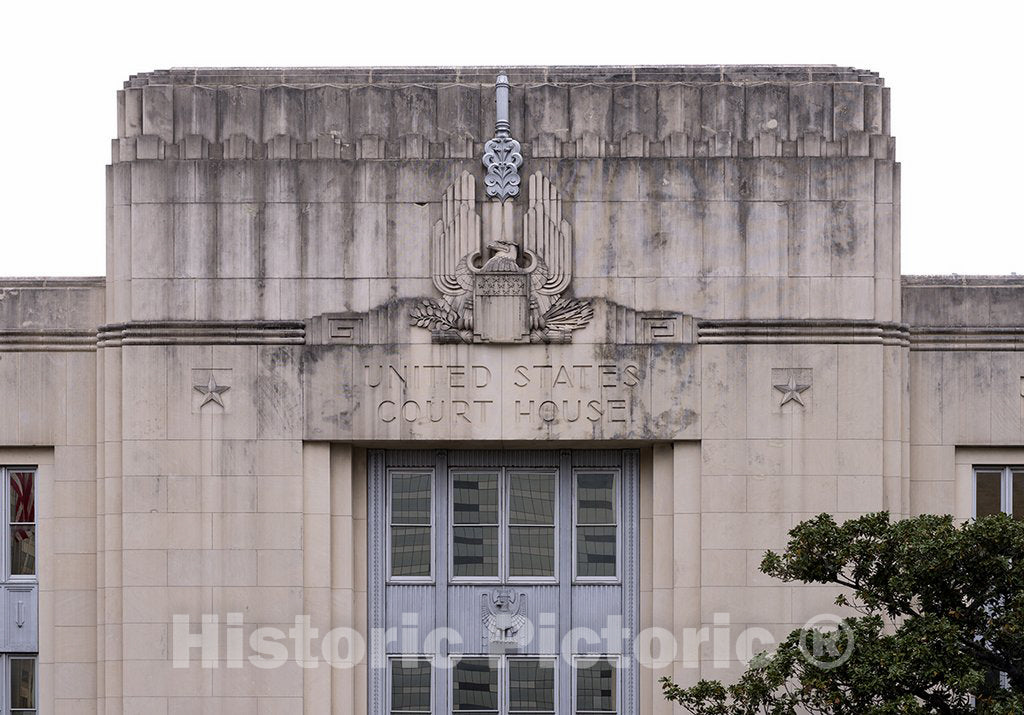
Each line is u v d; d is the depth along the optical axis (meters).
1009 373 47.94
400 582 47.66
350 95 47.56
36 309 48.25
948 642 36.59
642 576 47.31
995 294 47.97
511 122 47.41
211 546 46.19
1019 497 48.16
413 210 46.75
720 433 46.09
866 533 39.47
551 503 47.91
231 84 48.69
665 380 46.25
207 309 46.69
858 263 46.38
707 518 45.97
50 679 47.97
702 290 46.44
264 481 46.28
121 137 48.16
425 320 46.44
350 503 46.94
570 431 46.19
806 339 46.22
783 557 39.94
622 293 46.47
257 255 46.78
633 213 46.69
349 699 46.41
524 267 46.72
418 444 46.97
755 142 46.88
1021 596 36.28
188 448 46.38
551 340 46.31
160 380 46.53
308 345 46.53
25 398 48.25
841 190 46.53
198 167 46.94
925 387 47.91
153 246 46.84
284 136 47.09
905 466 47.09
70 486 48.12
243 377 46.50
